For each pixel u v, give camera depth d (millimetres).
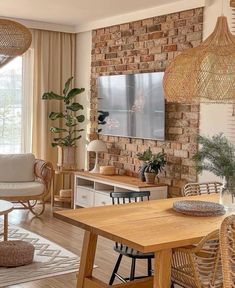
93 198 6453
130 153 6410
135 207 3463
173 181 5738
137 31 6234
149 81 5902
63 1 5645
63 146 7023
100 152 7008
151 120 5910
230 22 4961
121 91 6402
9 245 4438
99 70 6980
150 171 5770
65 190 7070
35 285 3967
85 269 3318
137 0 5516
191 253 2709
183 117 5570
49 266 4402
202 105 5305
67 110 7367
